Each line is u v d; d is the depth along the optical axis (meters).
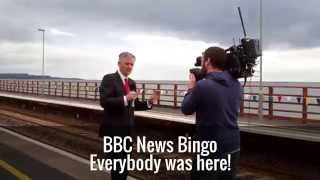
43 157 11.17
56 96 50.66
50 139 16.61
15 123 22.55
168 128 17.22
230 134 5.00
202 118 4.98
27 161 10.65
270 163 12.47
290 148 12.29
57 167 9.89
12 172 9.45
